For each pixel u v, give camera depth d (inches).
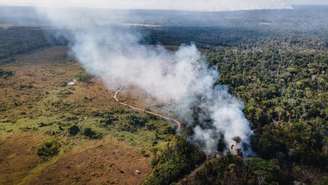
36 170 3644.2
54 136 4357.8
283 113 4869.6
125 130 4739.2
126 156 3912.4
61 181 3444.9
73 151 3998.5
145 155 3932.1
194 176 3267.7
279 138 3878.0
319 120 4598.9
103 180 3472.0
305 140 3885.3
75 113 5310.0
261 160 3427.7
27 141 4202.8
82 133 4475.9
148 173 3582.7
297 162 3614.7
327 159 3567.9
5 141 4195.4
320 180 3339.1
